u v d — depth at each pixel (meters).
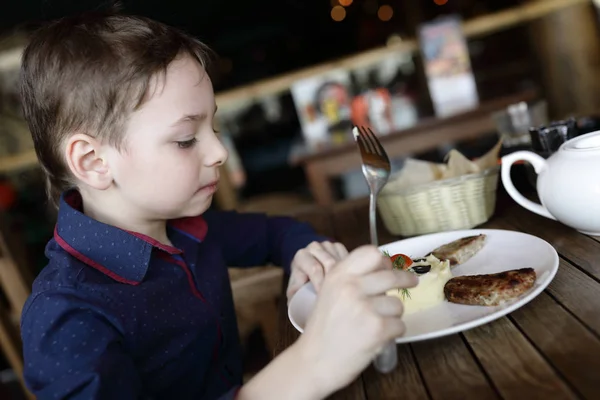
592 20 3.68
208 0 6.25
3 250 1.79
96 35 0.82
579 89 3.77
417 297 0.78
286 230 1.24
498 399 0.55
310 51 6.75
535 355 0.60
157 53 0.80
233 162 4.77
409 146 2.78
